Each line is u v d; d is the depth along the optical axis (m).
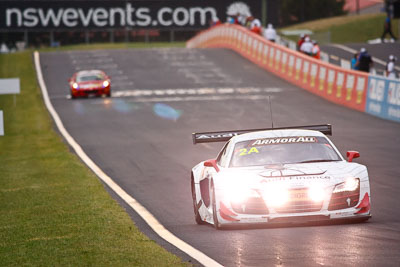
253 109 127.56
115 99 150.50
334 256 31.14
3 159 86.88
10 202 56.19
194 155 81.06
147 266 30.97
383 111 115.06
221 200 38.72
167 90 162.00
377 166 68.06
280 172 38.53
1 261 34.31
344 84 133.75
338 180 37.84
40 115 131.38
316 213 37.34
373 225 38.94
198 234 39.50
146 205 52.75
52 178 68.44
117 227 42.12
